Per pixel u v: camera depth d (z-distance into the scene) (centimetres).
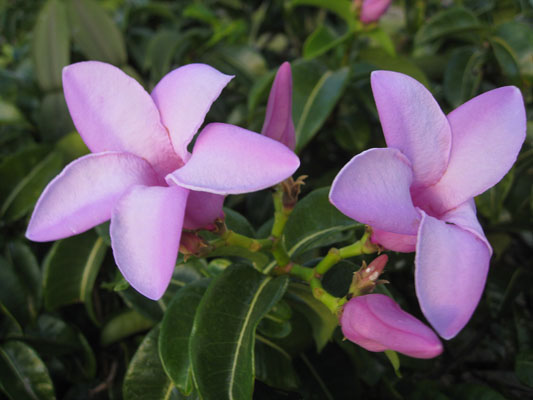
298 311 24
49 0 35
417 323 15
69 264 29
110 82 17
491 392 26
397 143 16
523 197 32
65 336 30
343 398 27
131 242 15
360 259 24
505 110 16
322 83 31
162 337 20
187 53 39
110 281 33
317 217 23
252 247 19
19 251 30
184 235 18
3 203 31
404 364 28
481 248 15
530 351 27
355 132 36
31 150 32
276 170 14
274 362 24
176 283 27
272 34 47
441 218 17
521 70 31
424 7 40
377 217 14
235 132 15
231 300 20
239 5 46
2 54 46
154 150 17
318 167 38
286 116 19
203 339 19
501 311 30
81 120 17
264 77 31
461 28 33
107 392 33
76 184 16
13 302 29
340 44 34
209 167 15
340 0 31
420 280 14
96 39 37
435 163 17
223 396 18
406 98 16
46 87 35
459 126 17
